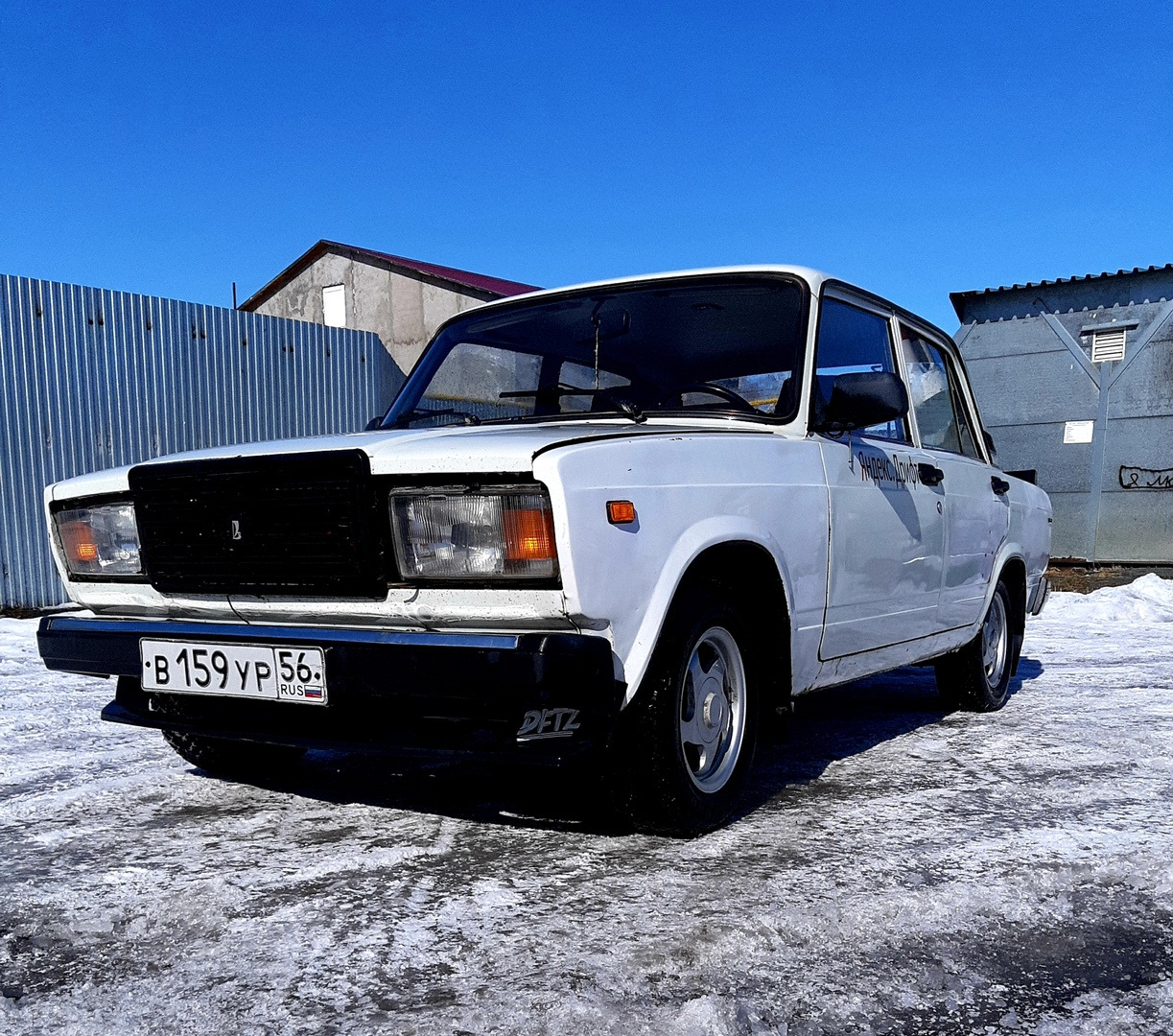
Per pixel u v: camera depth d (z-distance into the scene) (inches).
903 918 86.0
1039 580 215.2
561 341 141.0
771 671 119.8
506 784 130.7
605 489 92.8
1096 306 573.0
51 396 424.8
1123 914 87.8
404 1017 68.2
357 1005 70.0
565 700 89.7
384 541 95.2
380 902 89.0
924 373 167.2
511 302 153.3
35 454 419.2
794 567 117.9
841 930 83.4
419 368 153.3
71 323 431.8
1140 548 560.4
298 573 98.8
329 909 87.4
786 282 135.3
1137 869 97.5
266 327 510.3
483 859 100.3
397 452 94.6
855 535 131.3
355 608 98.5
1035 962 78.2
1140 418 558.6
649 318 138.6
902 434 155.7
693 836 107.3
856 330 144.3
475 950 78.8
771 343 131.0
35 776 134.8
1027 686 214.2
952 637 167.6
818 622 124.3
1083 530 576.4
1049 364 586.2
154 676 109.7
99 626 114.3
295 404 524.1
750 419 124.1
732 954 78.3
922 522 150.4
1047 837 106.9
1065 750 150.5
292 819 114.8
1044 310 588.4
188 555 105.7
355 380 555.8
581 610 90.0
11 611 406.9
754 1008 69.9
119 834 109.6
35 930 83.8
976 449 189.5
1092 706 189.3
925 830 110.1
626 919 84.4
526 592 90.9
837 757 146.9
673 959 76.9
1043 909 88.5
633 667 95.6
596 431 108.7
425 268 1028.5
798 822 113.3
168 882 94.3
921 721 174.7
